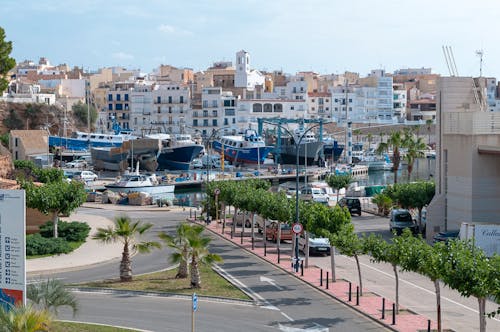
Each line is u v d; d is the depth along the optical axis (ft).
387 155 567.59
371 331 109.60
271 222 205.46
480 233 153.89
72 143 536.42
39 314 85.10
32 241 175.01
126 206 300.20
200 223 241.55
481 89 209.97
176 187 402.93
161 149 482.69
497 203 185.37
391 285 144.56
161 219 253.24
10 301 92.48
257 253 182.19
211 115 636.89
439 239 176.96
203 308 123.34
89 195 318.65
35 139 445.78
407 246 112.88
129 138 538.47
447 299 132.36
